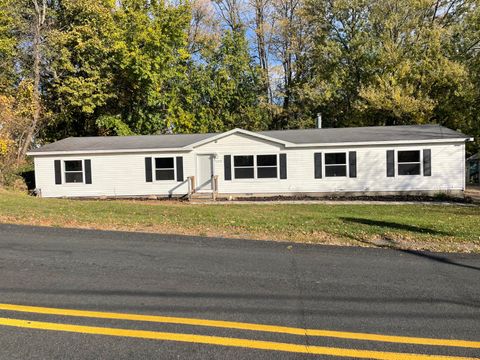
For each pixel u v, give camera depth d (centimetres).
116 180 2108
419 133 2052
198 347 331
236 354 319
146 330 363
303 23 3347
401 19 2778
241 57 3200
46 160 2094
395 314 403
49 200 1411
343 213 1293
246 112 3200
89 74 2600
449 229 869
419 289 481
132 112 2919
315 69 3281
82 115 2936
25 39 2455
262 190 2062
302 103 3256
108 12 2647
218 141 2062
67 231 816
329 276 533
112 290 471
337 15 2962
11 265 570
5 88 2417
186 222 953
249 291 471
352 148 2016
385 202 1798
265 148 2050
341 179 2033
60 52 2530
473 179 3441
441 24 2814
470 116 2644
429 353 322
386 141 1967
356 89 2917
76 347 330
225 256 634
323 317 395
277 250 677
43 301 434
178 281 507
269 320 387
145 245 705
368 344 337
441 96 2622
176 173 2084
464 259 625
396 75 2625
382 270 562
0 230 810
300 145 2008
